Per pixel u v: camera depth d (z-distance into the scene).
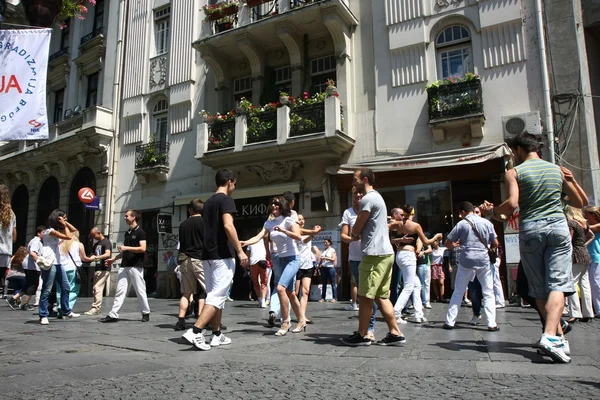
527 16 11.33
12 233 6.93
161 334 5.59
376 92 12.96
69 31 21.17
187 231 6.22
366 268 4.39
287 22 13.70
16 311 9.30
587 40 12.57
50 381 3.05
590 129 11.16
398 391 2.72
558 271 3.64
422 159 11.57
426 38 12.46
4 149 22.12
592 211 7.15
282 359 3.80
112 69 18.64
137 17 18.34
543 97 10.91
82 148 18.62
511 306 9.56
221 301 4.44
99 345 4.70
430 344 4.49
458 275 5.83
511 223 10.77
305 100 13.12
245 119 13.91
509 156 10.76
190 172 15.86
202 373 3.28
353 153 13.09
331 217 13.04
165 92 16.98
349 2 13.92
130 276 7.25
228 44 15.04
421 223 11.90
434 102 11.84
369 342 4.50
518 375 3.10
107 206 17.59
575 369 3.29
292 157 13.42
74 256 8.10
